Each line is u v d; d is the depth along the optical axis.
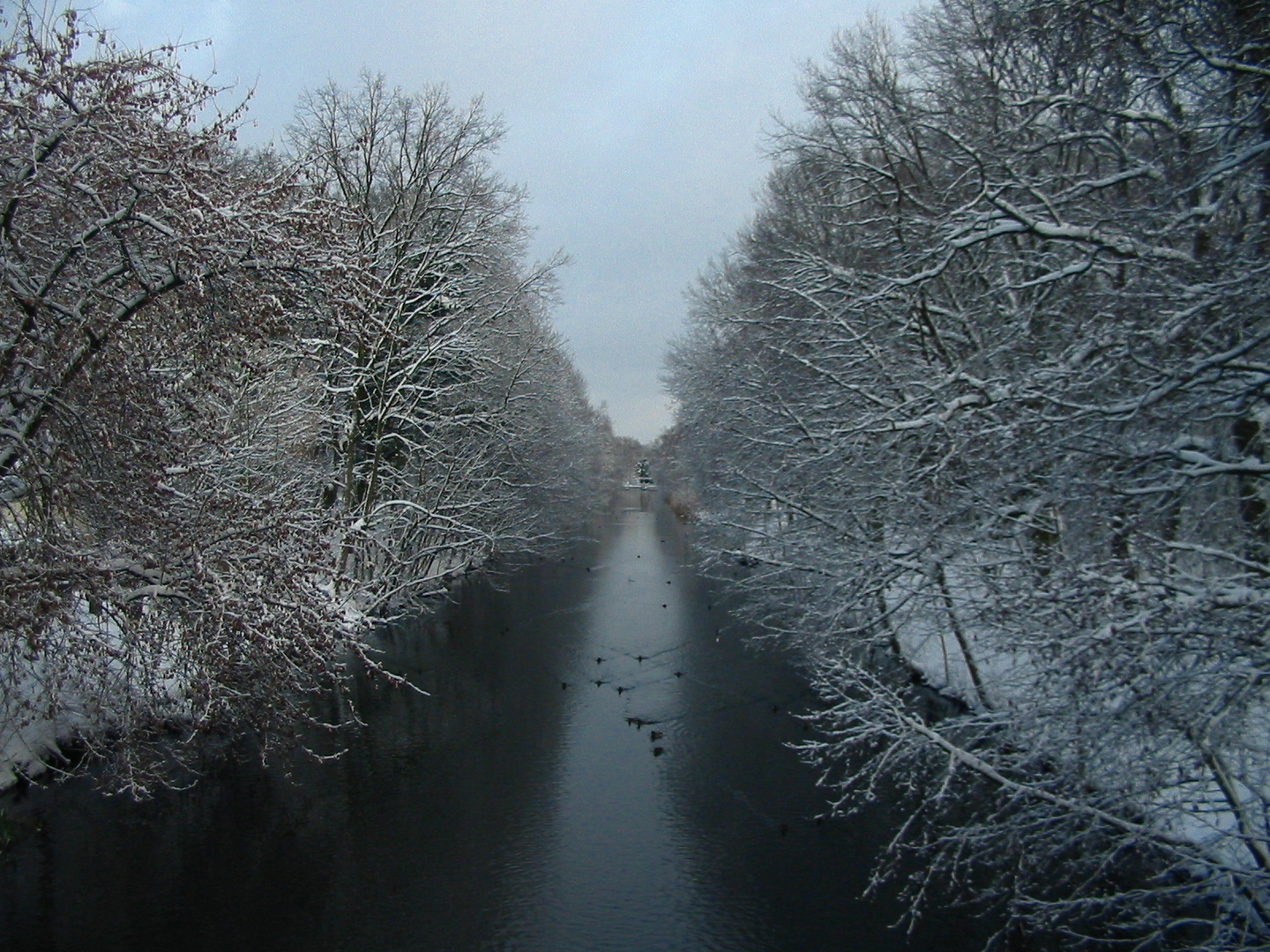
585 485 48.47
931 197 13.98
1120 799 6.90
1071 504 7.77
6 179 8.46
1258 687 6.03
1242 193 7.69
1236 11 7.68
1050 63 11.04
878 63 16.33
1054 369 7.29
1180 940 8.16
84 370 9.04
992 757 8.82
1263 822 7.16
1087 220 8.84
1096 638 6.24
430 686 18.52
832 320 12.21
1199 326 6.91
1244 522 7.31
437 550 22.80
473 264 22.19
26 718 11.93
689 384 29.03
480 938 9.27
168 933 9.37
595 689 18.09
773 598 16.73
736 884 10.23
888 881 10.13
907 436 9.15
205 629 9.64
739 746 14.56
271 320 9.19
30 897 10.02
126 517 9.59
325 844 11.27
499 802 12.53
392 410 20.44
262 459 15.34
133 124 8.68
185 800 12.52
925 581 9.73
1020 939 8.80
